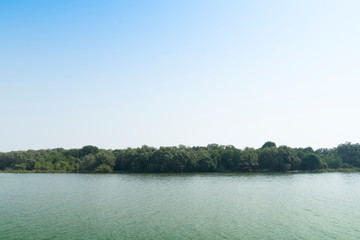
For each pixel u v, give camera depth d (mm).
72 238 45000
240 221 55375
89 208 67875
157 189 103000
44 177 157500
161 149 198500
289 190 100875
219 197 84250
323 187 110438
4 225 52531
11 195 89562
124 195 88438
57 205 71875
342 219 57156
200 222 54531
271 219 57062
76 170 198750
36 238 45062
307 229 50031
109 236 45938
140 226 51719
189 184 120062
